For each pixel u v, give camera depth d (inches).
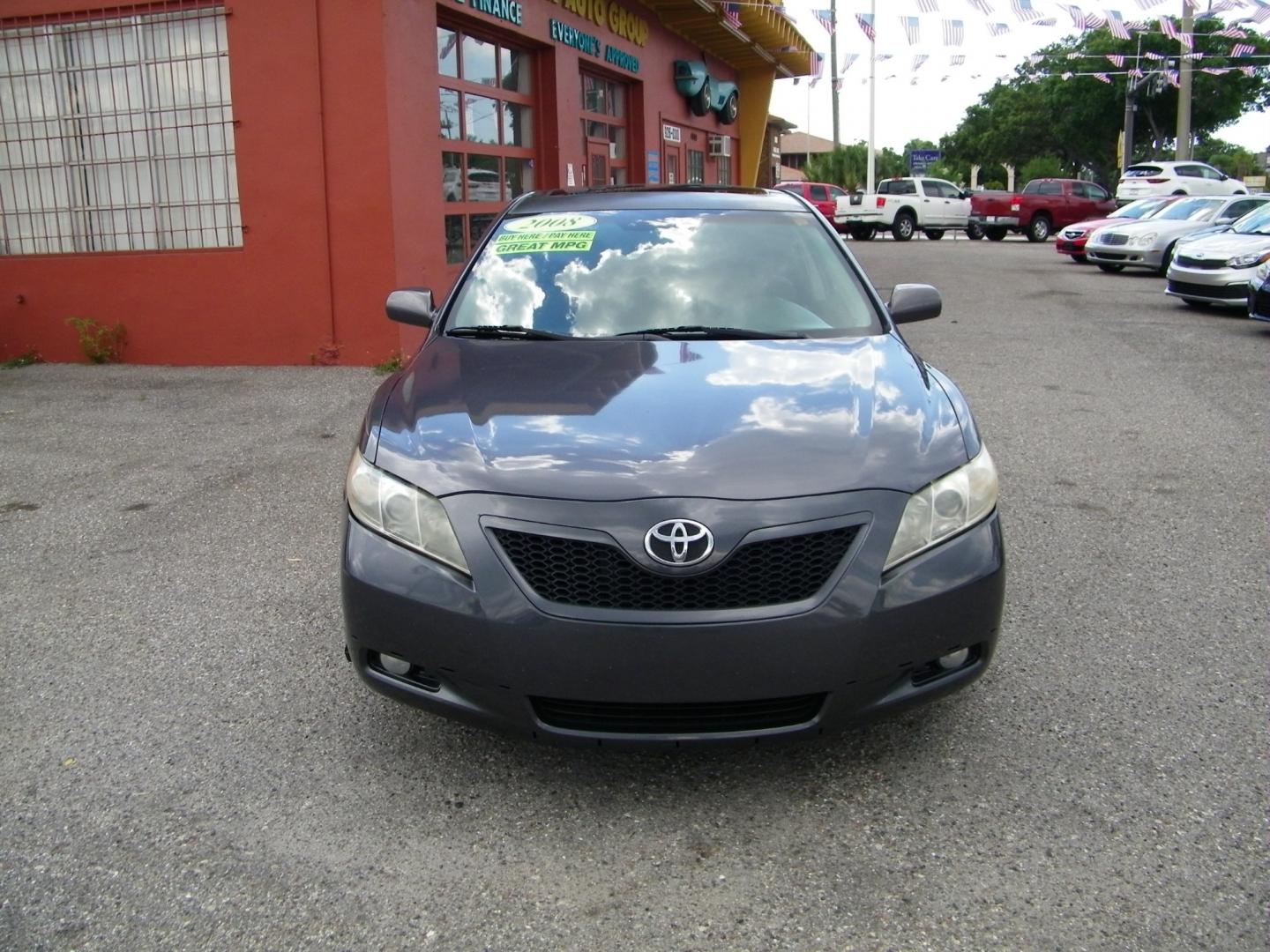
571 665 111.3
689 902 105.3
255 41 371.9
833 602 112.1
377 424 133.0
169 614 177.9
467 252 443.5
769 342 153.7
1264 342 446.6
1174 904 103.5
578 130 533.3
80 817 119.9
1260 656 156.5
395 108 370.6
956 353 423.5
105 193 401.1
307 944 99.8
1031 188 1305.4
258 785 126.3
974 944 98.7
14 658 161.8
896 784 125.0
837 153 1806.1
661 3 619.8
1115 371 382.6
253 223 386.0
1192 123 1733.5
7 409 331.9
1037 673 151.8
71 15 386.6
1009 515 222.8
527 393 135.7
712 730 114.2
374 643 120.8
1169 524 216.4
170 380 373.7
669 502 112.6
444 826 118.1
